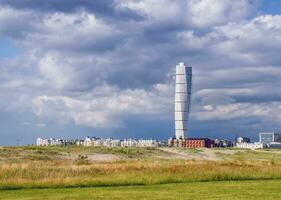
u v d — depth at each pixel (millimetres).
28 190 46562
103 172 59812
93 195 42625
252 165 71750
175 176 57250
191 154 166000
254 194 43906
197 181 56812
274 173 62281
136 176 56000
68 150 124750
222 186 50906
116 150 137250
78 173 58562
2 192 44844
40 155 106438
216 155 177375
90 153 123062
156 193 44375
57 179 51812
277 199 40656
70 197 41156
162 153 151000
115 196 41969
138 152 141000
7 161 90250
